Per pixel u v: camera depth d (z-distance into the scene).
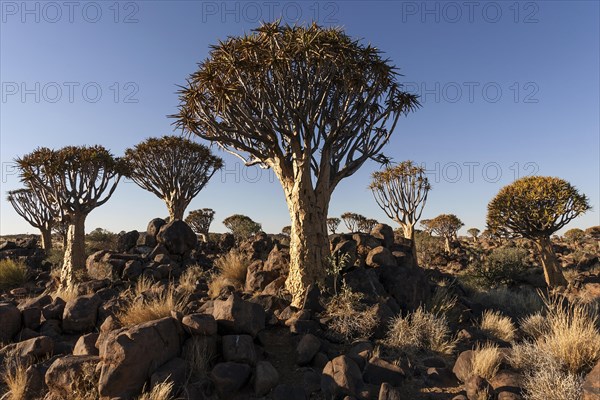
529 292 11.10
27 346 5.20
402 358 5.41
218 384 4.37
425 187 18.52
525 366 5.01
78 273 11.71
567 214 16.44
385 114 8.38
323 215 7.51
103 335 4.94
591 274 18.22
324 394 4.38
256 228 29.16
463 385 4.80
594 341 5.06
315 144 7.70
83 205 13.29
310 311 6.57
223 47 6.94
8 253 19.11
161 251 13.09
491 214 18.31
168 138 18.59
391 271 7.86
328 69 7.19
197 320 4.92
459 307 7.95
